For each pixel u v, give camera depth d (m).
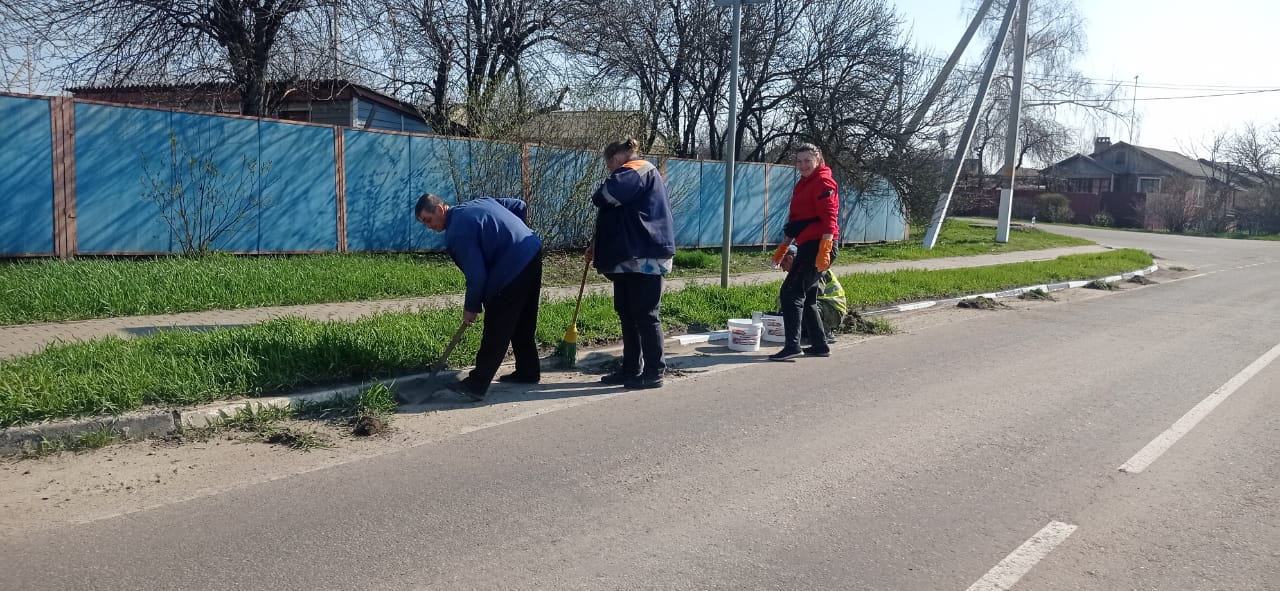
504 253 5.80
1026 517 4.10
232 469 4.46
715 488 4.38
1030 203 55.34
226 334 6.36
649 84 22.03
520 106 13.79
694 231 17.31
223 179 11.34
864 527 3.93
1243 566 3.61
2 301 7.64
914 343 8.82
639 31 21.17
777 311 9.16
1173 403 6.38
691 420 5.62
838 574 3.45
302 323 6.94
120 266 9.49
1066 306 12.30
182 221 11.07
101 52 13.87
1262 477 4.74
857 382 6.88
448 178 13.66
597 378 6.79
